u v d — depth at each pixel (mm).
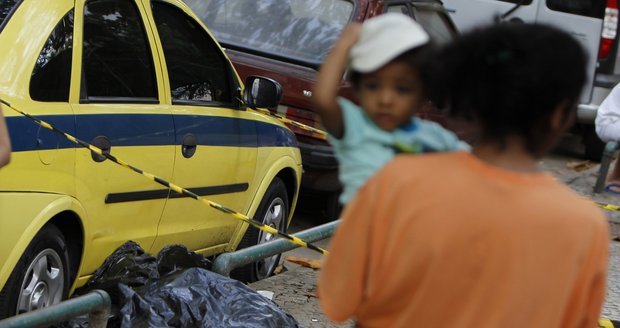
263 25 7871
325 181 7355
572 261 1874
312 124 7254
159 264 4336
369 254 1966
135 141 4574
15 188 3803
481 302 1848
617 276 6723
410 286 1911
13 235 3793
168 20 5141
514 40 1891
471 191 1868
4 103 3740
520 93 1867
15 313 3869
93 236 4355
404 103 2133
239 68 7449
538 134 1924
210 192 5324
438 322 1888
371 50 2098
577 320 1987
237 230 5785
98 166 4309
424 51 2078
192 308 3943
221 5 8039
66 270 4246
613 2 12141
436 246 1854
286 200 6422
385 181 1942
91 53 4406
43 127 3939
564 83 1878
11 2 4176
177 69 5109
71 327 3920
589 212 1904
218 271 4270
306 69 7477
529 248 1838
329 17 7844
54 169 4020
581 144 14055
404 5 8242
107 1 4613
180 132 4961
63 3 4266
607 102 9977
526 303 1847
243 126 5680
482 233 1842
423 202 1881
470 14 12414
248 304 4043
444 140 2232
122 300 3914
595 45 12172
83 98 4281
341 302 2010
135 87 4707
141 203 4676
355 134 2148
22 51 3994
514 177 1890
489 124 1924
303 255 6941
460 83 1937
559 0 12219
